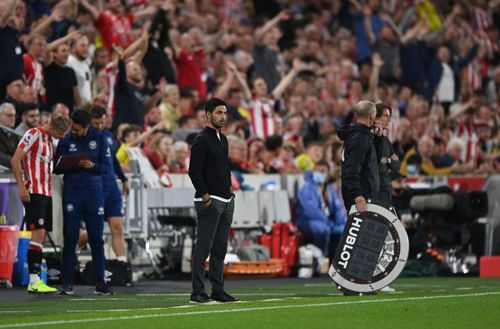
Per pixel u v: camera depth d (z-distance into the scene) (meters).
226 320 33.00
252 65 81.94
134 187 56.41
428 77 94.44
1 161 53.34
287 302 39.16
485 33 106.31
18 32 63.00
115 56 64.06
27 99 58.31
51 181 50.66
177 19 80.75
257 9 96.88
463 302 38.91
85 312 36.41
